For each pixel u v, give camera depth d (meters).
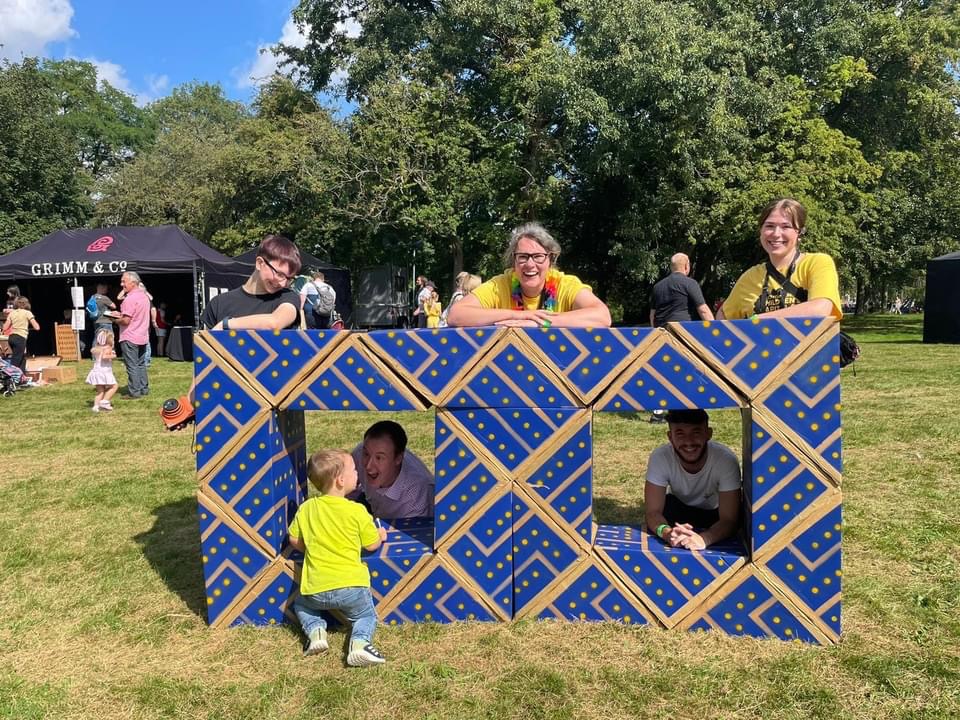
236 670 2.85
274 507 3.20
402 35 23.92
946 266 16.41
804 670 2.71
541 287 3.44
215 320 3.56
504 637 3.02
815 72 22.80
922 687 2.58
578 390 3.01
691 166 19.91
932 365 11.74
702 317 7.16
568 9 23.81
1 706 2.61
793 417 2.90
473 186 22.19
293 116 27.69
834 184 20.41
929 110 24.06
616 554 3.10
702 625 3.05
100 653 3.02
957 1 24.66
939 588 3.36
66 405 9.81
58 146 33.25
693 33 18.94
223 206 28.30
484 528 3.14
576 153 22.09
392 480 3.75
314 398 3.12
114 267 15.76
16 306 12.07
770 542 2.96
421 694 2.63
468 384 3.07
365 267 27.56
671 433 3.34
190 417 4.66
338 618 3.17
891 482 5.01
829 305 3.02
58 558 4.09
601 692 2.62
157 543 4.32
